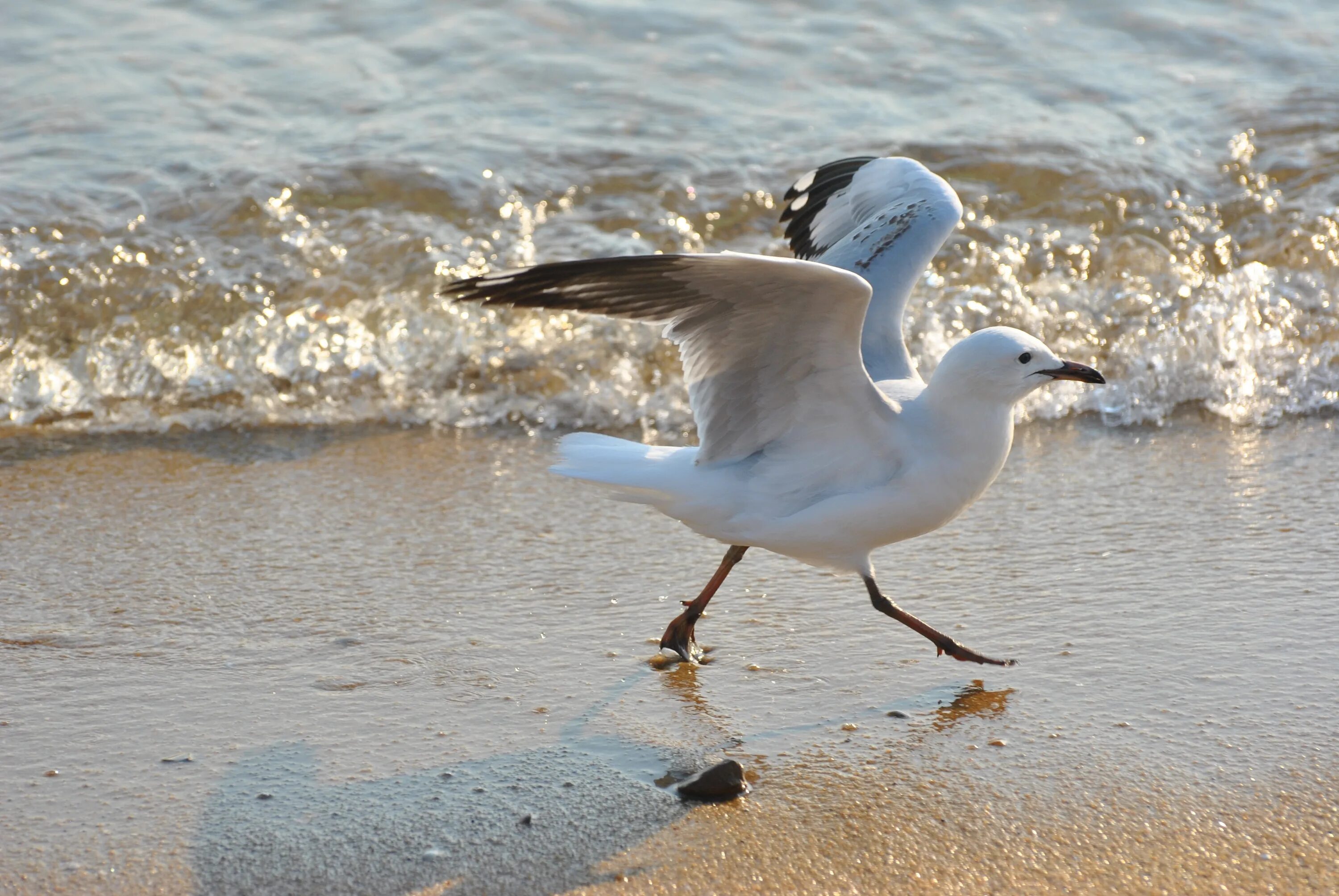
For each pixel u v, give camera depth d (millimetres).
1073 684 8719
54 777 7617
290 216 15742
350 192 16156
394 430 13938
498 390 14422
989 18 20562
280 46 19125
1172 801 7410
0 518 11484
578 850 7012
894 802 7453
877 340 9680
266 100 17891
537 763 7836
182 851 6965
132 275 14859
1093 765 7773
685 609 9297
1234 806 7355
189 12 19766
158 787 7543
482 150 17031
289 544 11078
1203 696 8516
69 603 9914
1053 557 10727
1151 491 12125
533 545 11133
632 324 14891
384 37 19469
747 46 19656
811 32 20062
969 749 7988
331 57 18953
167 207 15648
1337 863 6887
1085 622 9586
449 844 7051
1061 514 11625
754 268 7625
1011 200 16734
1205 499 11914
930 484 8555
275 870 6828
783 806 7426
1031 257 16016
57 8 19500
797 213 12109
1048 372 8453
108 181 15938
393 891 6676
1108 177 16984
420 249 15539
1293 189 17016
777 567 10727
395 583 10367
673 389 14445
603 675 8953
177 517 11609
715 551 11078
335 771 7727
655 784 7645
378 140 17094
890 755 7941
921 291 15562
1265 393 14477
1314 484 12234
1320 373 14727
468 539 11250
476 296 8305
